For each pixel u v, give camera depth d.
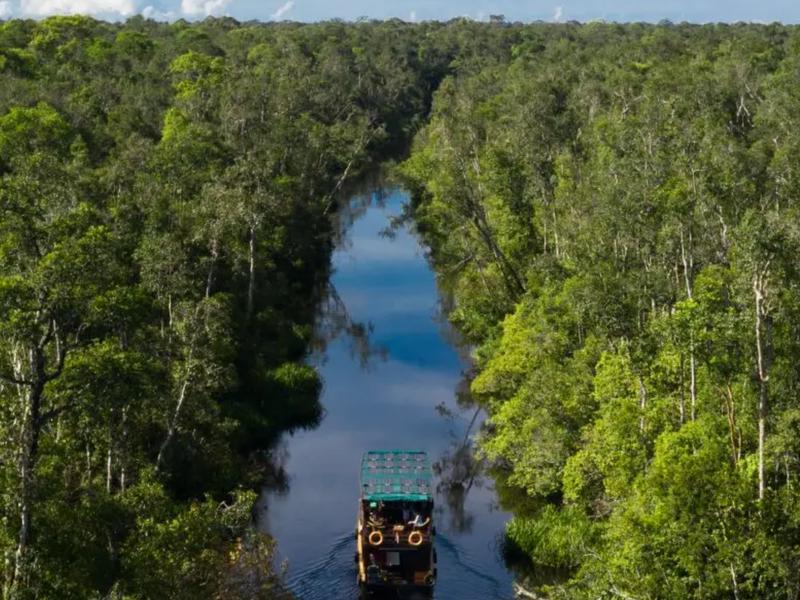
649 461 42.78
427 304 96.56
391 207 142.38
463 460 62.16
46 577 29.50
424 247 119.31
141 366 35.53
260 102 125.31
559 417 54.34
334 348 83.69
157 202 70.12
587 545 46.31
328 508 55.47
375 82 195.12
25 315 31.17
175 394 49.03
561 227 83.00
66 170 64.81
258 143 108.75
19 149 81.06
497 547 50.75
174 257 58.91
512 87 139.12
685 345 41.38
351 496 57.06
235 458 56.84
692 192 65.38
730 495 31.70
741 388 42.84
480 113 126.44
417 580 45.69
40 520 30.70
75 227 36.00
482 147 113.50
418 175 122.12
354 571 48.44
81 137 94.62
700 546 31.08
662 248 60.56
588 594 34.19
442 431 66.69
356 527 52.66
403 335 87.25
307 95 151.75
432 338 86.56
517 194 92.25
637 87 121.50
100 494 35.31
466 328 86.62
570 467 50.09
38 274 31.55
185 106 120.00
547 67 159.75
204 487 51.91
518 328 67.12
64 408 32.88
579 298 52.66
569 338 61.91
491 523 53.69
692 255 62.59
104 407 34.81
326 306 95.75
